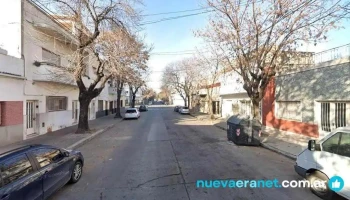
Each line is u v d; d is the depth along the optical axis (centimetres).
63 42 1744
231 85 2580
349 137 491
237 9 1240
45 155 545
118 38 1430
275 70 1395
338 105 1134
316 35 1158
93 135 1473
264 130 1645
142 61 1884
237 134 1178
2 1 1275
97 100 3034
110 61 1444
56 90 1728
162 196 548
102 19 1384
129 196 552
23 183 442
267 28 1228
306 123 1346
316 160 549
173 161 866
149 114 4147
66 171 598
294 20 1157
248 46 1282
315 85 1261
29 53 1369
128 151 1057
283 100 1584
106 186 620
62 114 1856
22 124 1302
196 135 1546
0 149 1065
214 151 1045
